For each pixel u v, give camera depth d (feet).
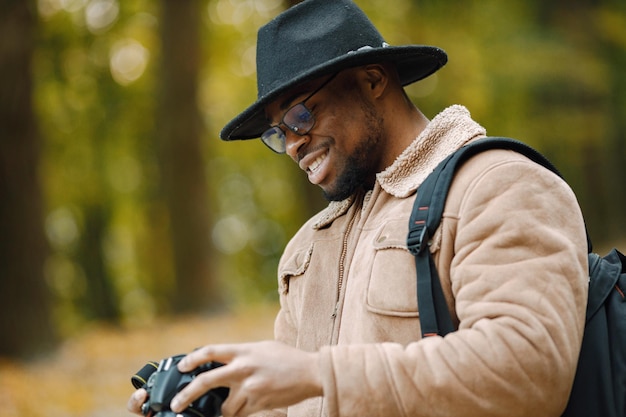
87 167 59.67
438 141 5.81
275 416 6.67
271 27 5.98
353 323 5.58
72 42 52.54
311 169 6.05
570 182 53.57
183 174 45.06
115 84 55.31
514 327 4.62
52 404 21.17
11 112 28.66
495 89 43.32
